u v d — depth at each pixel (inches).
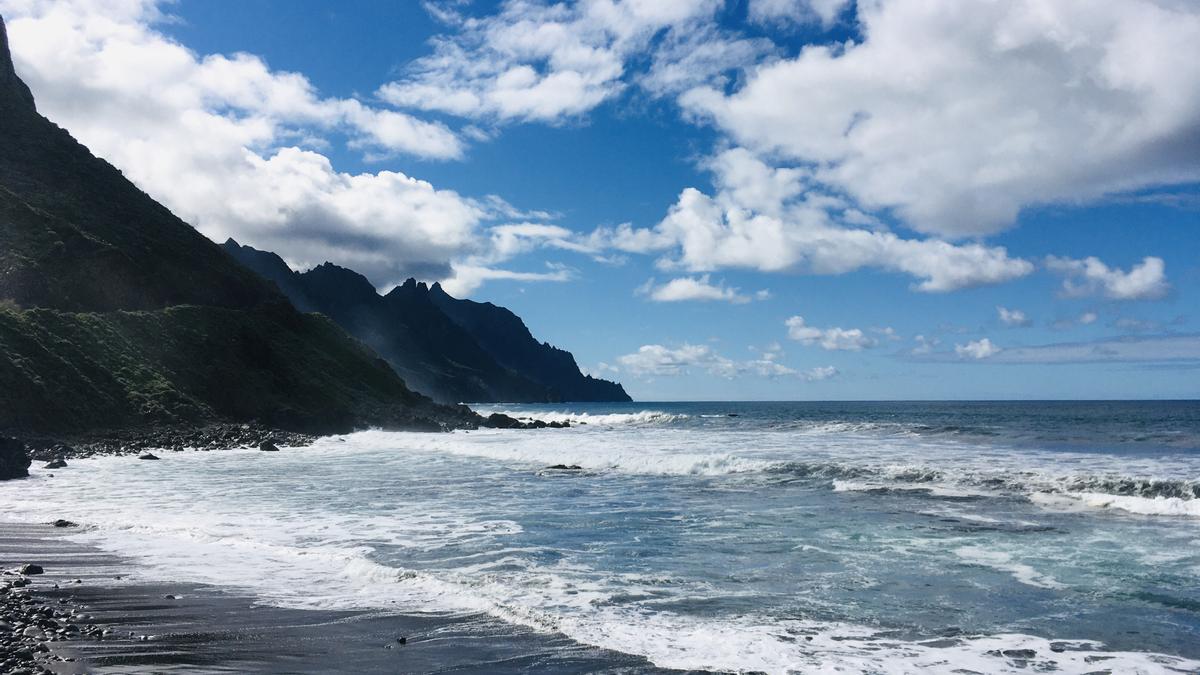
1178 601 416.2
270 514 726.5
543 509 761.6
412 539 598.2
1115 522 663.8
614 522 679.1
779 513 725.9
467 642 340.8
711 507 767.7
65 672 292.8
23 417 1469.0
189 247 2704.2
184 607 395.9
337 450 1632.6
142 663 308.0
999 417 3228.3
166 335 2073.1
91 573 473.4
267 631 356.2
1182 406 5561.0
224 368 2111.2
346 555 525.7
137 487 940.6
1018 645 343.3
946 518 689.6
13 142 2598.4
